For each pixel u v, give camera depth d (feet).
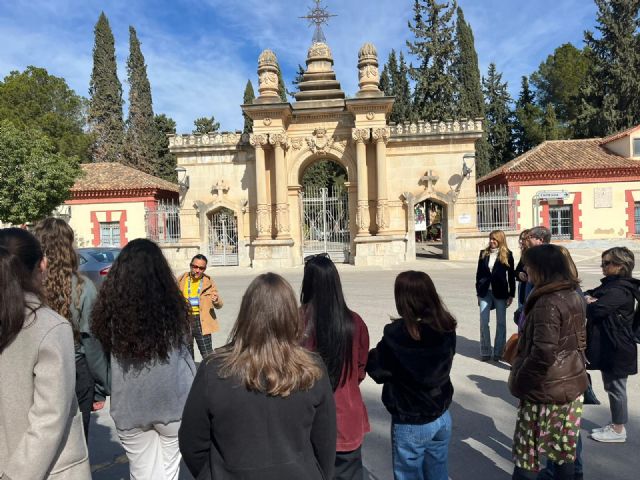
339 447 11.84
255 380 7.95
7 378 8.59
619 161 107.86
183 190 99.14
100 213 116.47
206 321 25.03
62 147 125.18
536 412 13.12
